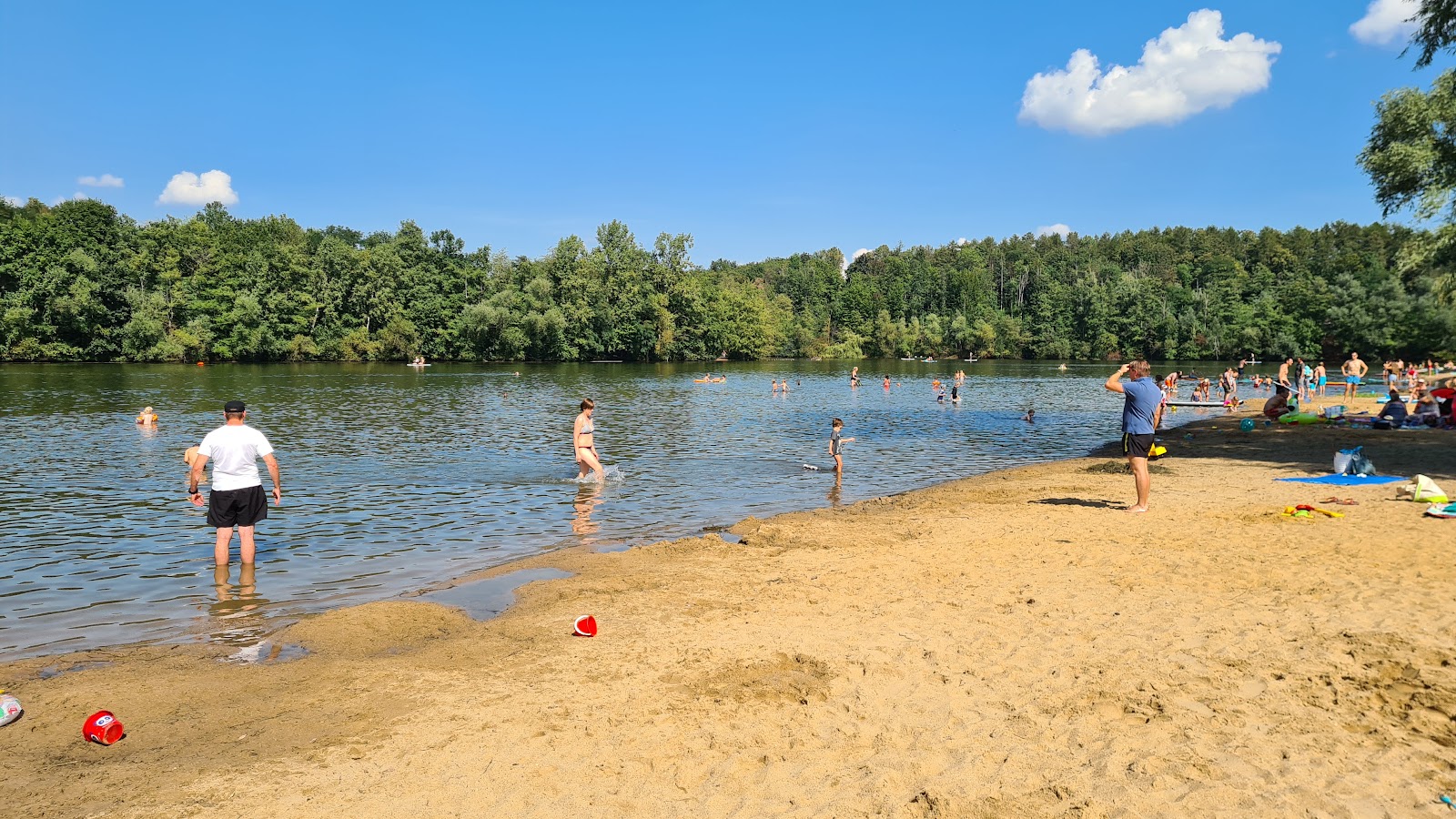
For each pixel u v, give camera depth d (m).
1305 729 4.98
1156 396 12.82
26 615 8.58
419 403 37.66
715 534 12.69
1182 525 11.55
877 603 8.33
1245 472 17.11
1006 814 4.17
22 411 31.20
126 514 13.66
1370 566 8.79
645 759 5.00
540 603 8.82
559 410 34.84
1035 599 8.17
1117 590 8.37
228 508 10.25
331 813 4.43
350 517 13.79
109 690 6.32
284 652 7.39
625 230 106.12
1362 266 108.75
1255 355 105.44
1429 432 23.33
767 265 191.38
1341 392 48.09
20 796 4.65
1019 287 147.75
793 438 26.31
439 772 4.90
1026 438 26.95
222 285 83.38
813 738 5.22
